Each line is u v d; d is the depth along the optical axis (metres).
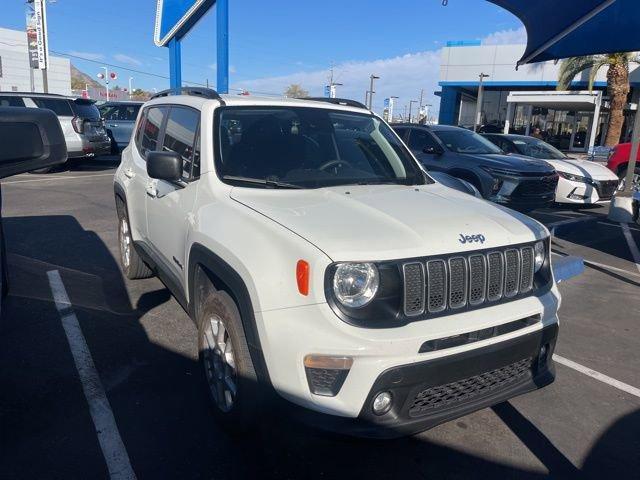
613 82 22.73
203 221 3.17
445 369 2.52
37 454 2.85
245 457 2.90
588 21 6.26
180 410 3.30
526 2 5.80
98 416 3.21
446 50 31.83
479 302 2.75
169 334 4.36
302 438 3.09
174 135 4.18
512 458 3.00
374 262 2.47
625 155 12.30
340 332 2.38
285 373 2.47
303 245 2.50
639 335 4.81
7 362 3.81
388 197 3.26
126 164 5.23
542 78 29.41
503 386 2.84
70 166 15.45
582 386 3.85
